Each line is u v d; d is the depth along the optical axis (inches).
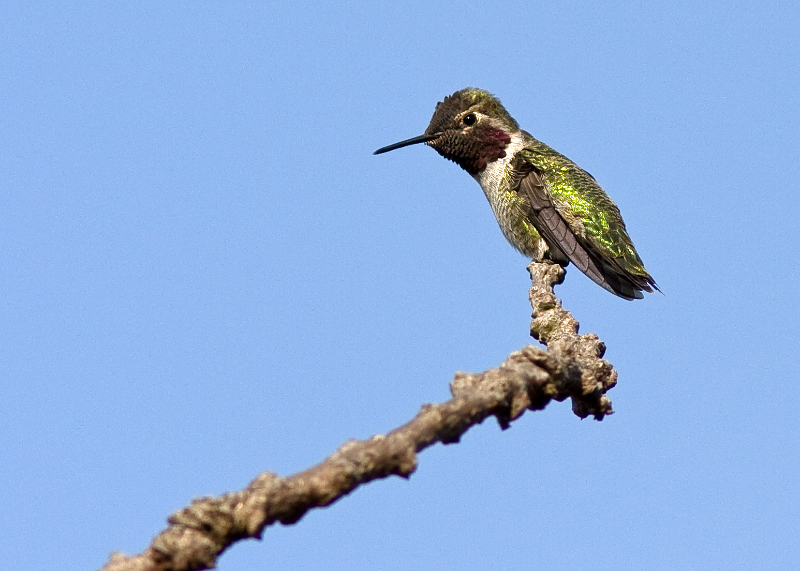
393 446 202.1
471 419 226.7
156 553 178.5
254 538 186.4
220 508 184.2
